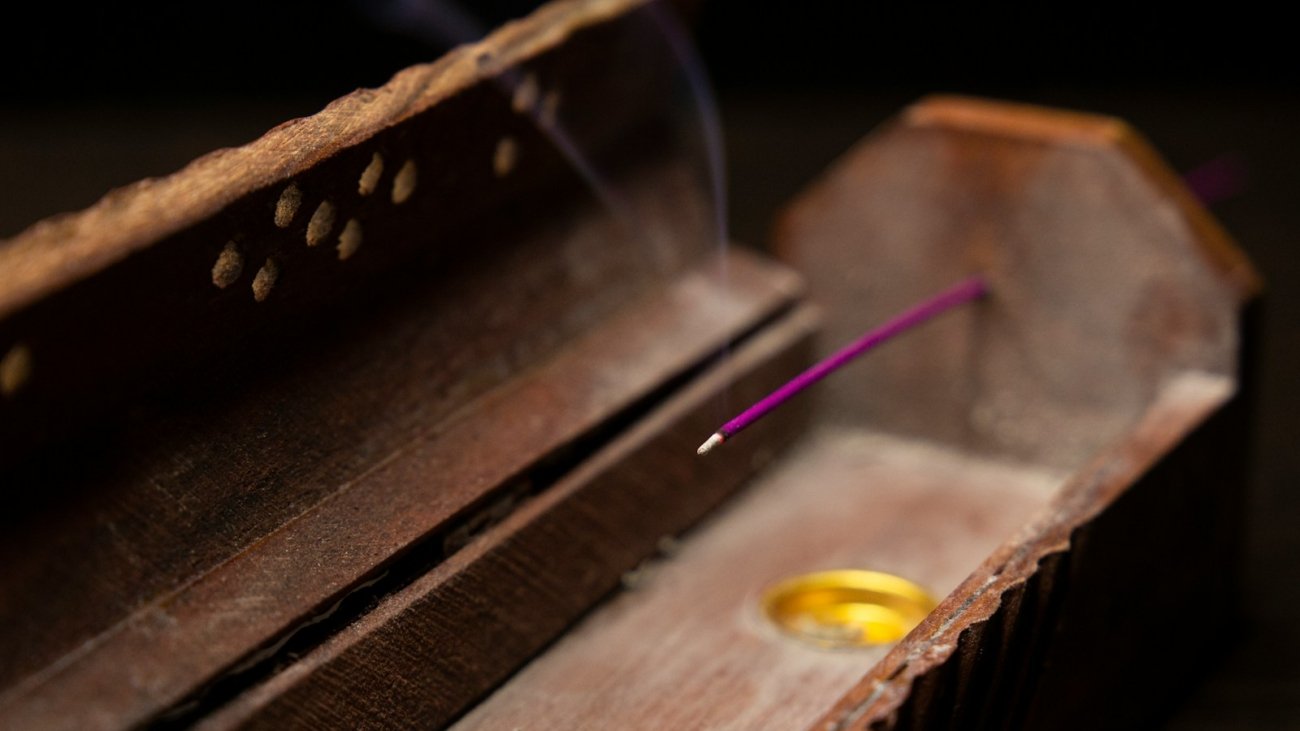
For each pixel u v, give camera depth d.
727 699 0.30
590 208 0.33
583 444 0.31
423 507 0.29
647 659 0.31
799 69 0.57
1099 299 0.35
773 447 0.36
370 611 0.28
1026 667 0.30
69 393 0.26
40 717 0.26
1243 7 0.55
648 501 0.32
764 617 0.32
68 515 0.26
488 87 0.29
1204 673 0.35
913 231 0.36
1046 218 0.35
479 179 0.30
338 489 0.29
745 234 0.49
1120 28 0.56
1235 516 0.35
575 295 0.33
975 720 0.29
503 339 0.31
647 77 0.33
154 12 0.53
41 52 0.53
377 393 0.29
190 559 0.27
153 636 0.27
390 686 0.29
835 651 0.31
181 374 0.27
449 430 0.30
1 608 0.26
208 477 0.28
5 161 0.50
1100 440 0.35
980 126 0.35
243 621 0.27
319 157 0.27
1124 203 0.35
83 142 0.51
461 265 0.31
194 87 0.54
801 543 0.34
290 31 0.54
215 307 0.27
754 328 0.35
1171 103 0.55
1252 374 0.35
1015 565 0.29
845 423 0.37
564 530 0.31
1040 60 0.56
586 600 0.31
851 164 0.36
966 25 0.56
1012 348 0.36
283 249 0.27
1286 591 0.37
